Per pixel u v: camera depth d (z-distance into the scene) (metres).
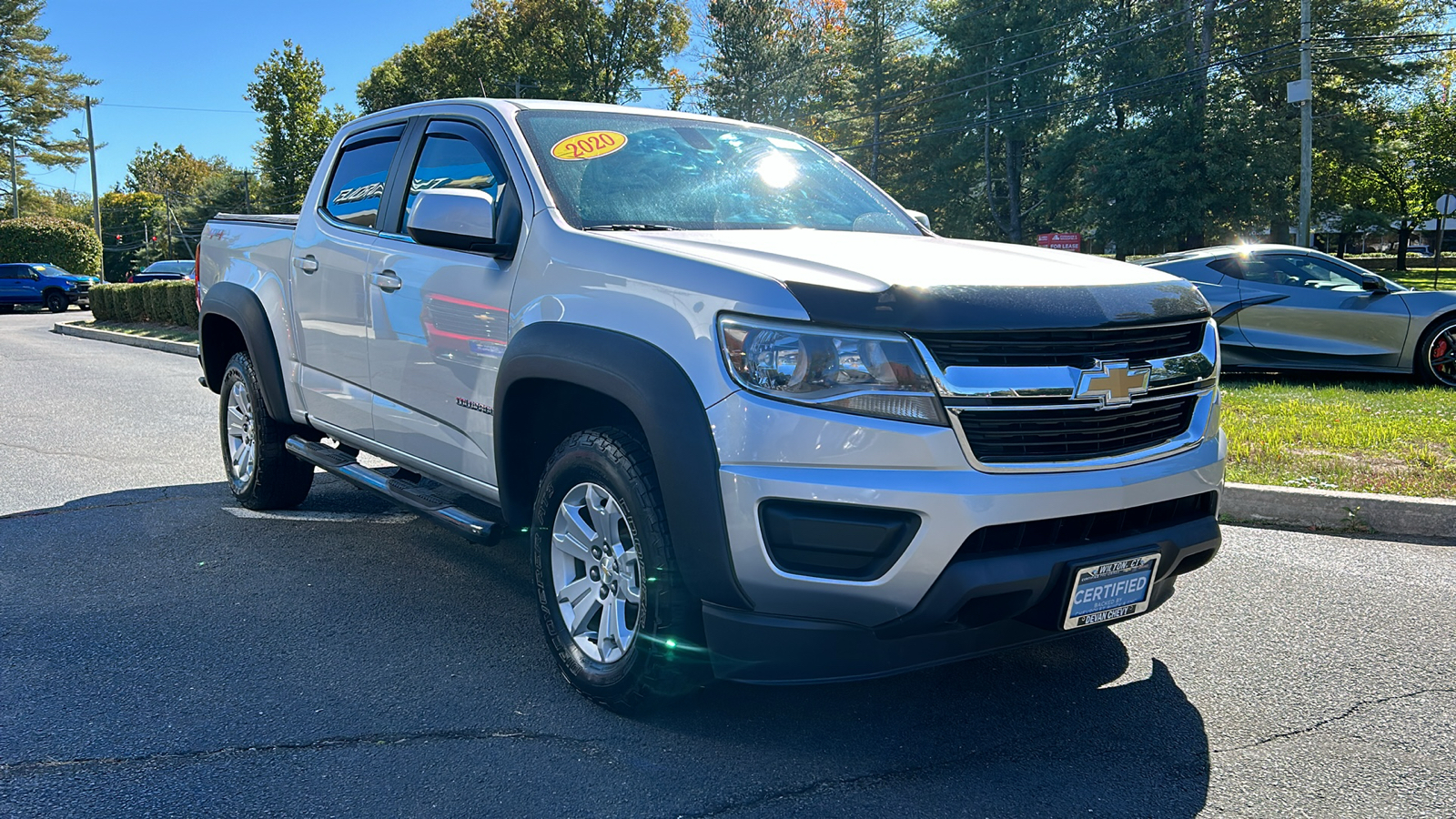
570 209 3.43
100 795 2.67
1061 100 43.19
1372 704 3.24
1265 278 10.02
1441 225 35.22
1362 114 41.31
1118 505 2.78
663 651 2.89
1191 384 3.03
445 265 3.75
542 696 3.29
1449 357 9.34
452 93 58.16
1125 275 3.04
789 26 57.84
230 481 5.77
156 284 21.16
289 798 2.66
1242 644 3.74
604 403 3.22
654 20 57.72
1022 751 2.93
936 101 47.31
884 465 2.57
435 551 4.94
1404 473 5.77
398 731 3.04
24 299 34.03
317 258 4.65
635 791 2.69
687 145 4.04
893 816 2.57
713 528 2.68
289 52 65.81
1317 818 2.58
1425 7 40.22
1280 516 5.38
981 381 2.60
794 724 3.08
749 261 2.83
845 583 2.59
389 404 4.18
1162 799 2.66
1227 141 36.31
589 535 3.19
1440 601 4.19
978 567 2.59
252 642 3.75
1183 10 38.19
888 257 2.99
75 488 6.31
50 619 4.00
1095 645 3.73
